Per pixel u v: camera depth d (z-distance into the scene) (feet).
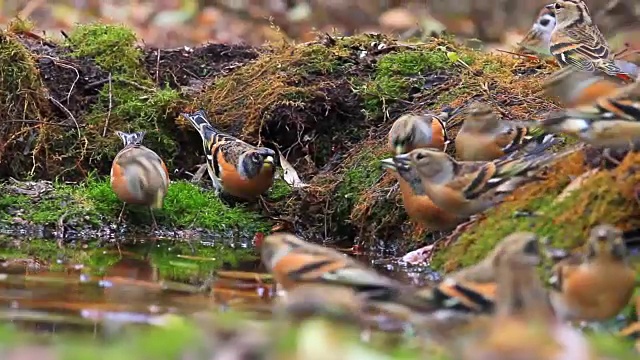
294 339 23.61
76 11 79.41
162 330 26.37
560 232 35.22
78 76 53.78
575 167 38.14
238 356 22.91
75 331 27.09
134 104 53.06
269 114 51.78
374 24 82.58
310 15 83.10
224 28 80.33
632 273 29.32
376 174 46.39
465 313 26.17
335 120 52.26
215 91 54.49
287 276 31.14
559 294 29.55
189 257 40.34
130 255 40.34
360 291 29.22
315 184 48.52
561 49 50.90
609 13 73.36
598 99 36.91
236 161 46.85
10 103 50.39
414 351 25.04
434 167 38.45
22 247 41.22
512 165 37.93
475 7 82.48
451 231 40.09
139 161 44.98
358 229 45.80
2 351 23.63
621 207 34.91
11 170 49.83
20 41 55.11
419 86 52.47
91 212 45.39
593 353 24.11
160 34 77.56
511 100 48.49
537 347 22.86
